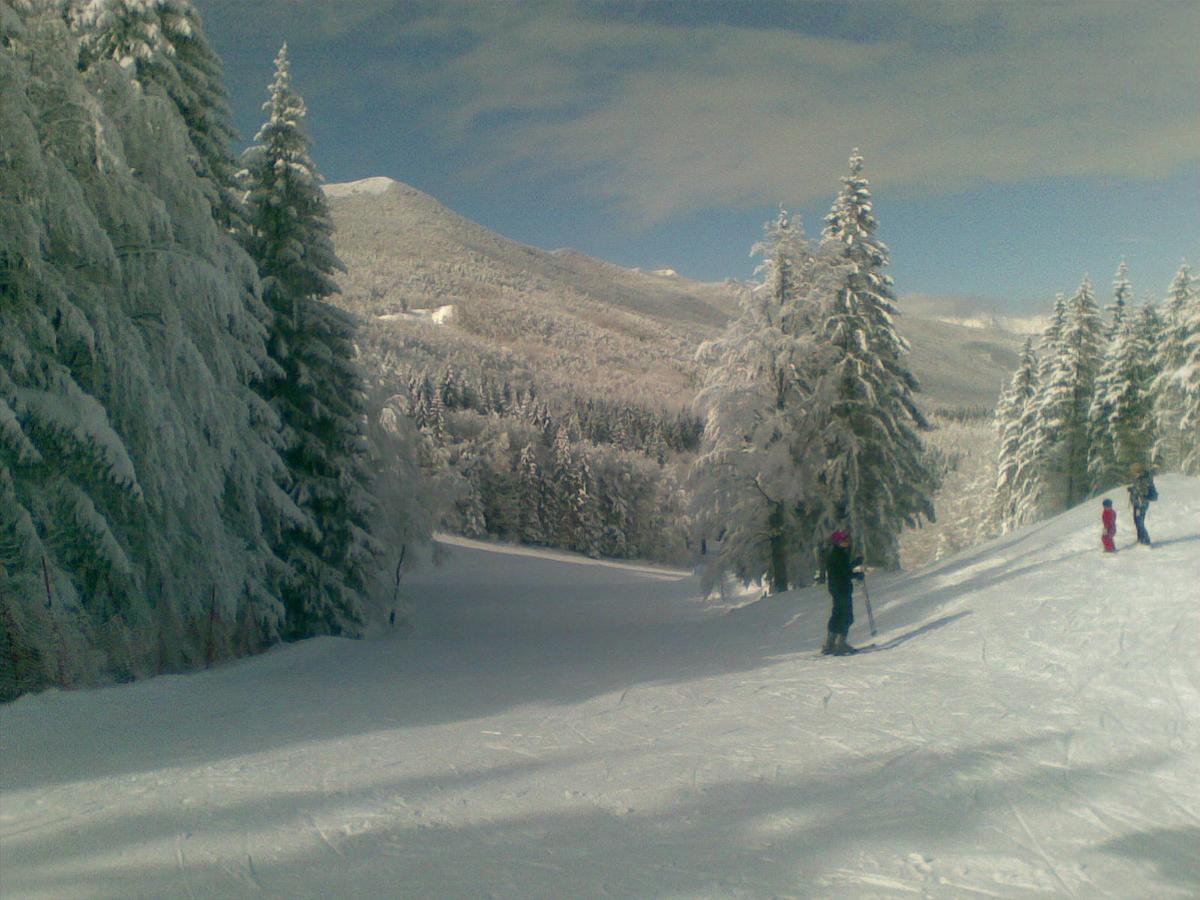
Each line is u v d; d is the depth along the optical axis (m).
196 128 20.58
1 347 11.83
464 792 6.45
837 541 13.61
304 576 22.67
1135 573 13.88
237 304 16.02
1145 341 39.09
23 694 10.35
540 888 4.60
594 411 155.25
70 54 13.56
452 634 29.42
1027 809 6.01
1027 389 46.56
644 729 8.75
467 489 34.53
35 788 6.43
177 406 15.46
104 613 13.95
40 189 12.15
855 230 29.20
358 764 7.32
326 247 23.44
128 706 10.36
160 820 5.63
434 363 163.50
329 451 23.94
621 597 49.81
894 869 4.96
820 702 9.71
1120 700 8.91
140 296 14.96
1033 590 14.51
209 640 16.30
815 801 6.20
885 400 28.67
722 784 6.64
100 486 13.92
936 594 17.09
